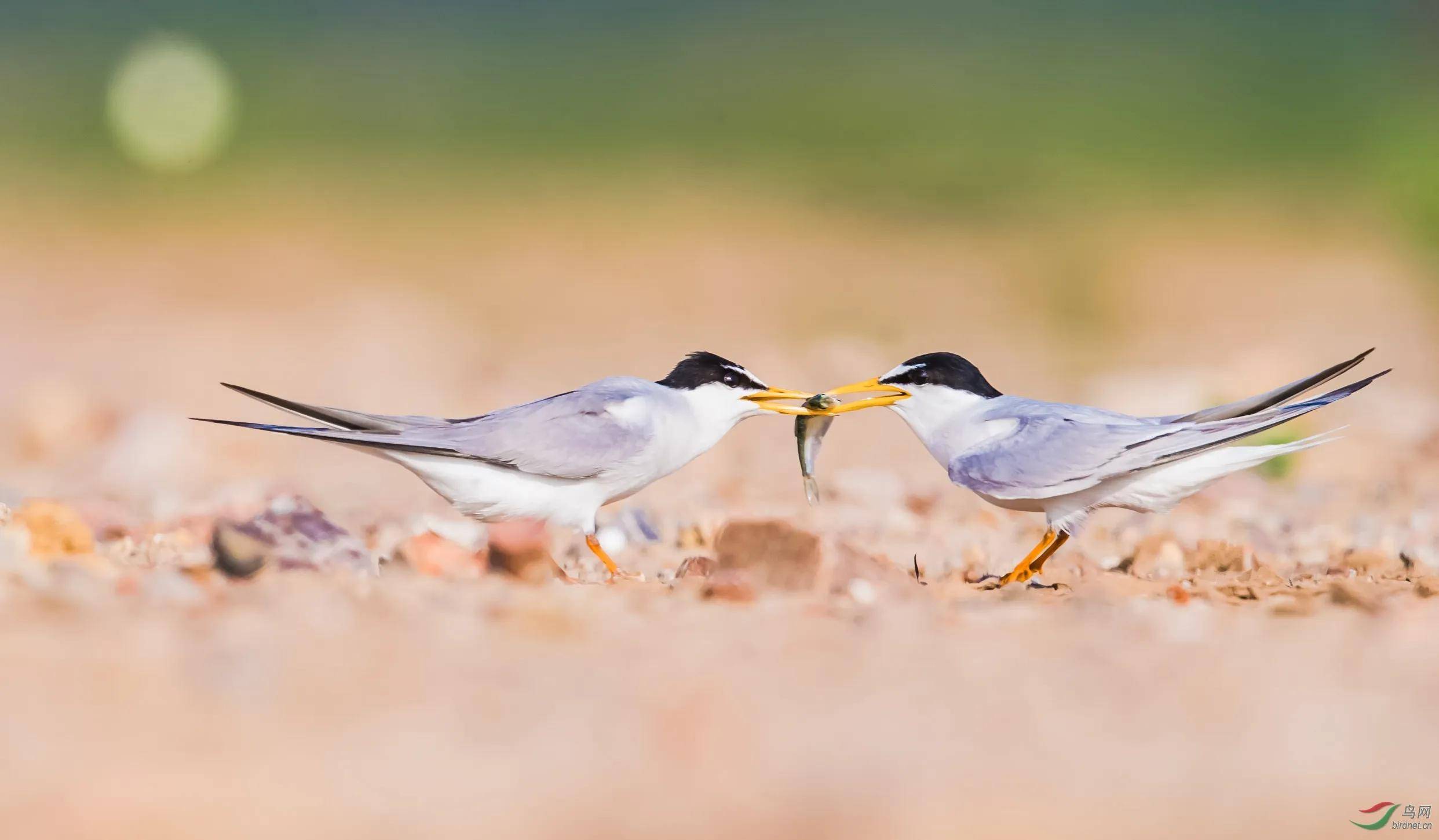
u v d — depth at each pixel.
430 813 4.97
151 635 6.69
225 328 27.62
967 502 13.64
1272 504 13.38
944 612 7.77
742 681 6.34
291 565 8.43
